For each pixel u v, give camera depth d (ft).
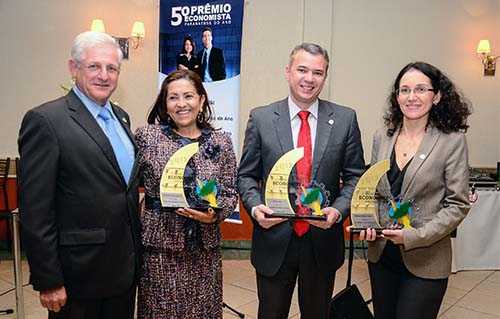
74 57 5.16
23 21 14.88
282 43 15.29
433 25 15.93
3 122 15.06
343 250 6.30
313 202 5.55
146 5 15.29
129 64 15.38
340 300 7.32
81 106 5.16
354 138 6.16
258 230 6.18
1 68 14.92
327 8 15.28
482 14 16.10
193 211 5.37
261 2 15.17
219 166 5.88
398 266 5.84
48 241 4.83
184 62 11.48
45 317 9.81
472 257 13.25
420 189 5.54
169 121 6.01
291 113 6.08
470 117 16.49
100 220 5.06
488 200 13.10
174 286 5.57
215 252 5.96
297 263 5.98
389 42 15.84
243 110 15.48
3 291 11.25
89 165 4.99
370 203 5.54
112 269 5.17
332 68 15.72
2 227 14.75
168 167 5.41
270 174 5.62
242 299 11.14
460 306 10.79
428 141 5.66
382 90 15.96
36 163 4.81
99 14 15.20
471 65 16.25
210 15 11.13
